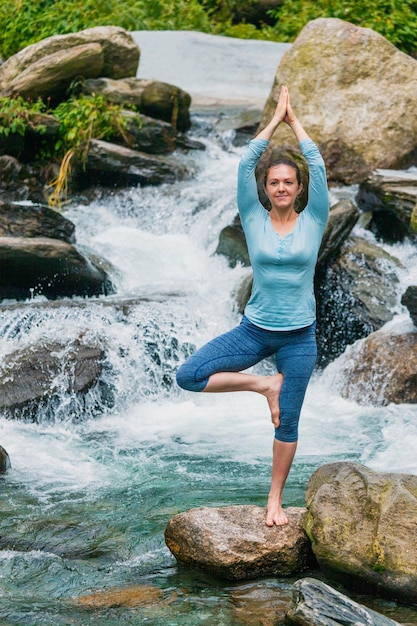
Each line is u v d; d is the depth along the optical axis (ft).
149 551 17.62
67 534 18.37
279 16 62.64
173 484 21.29
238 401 28.30
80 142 40.86
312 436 25.02
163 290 32.94
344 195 37.68
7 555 17.43
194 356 16.15
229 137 45.50
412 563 15.58
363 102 40.50
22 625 14.87
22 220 33.73
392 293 31.60
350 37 41.70
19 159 41.88
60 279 32.04
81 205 39.99
